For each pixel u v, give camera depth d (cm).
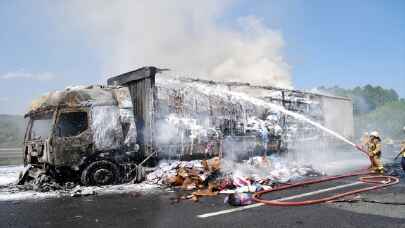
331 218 551
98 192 834
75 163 922
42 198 766
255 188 802
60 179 961
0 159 2038
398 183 901
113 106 988
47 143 915
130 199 737
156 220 557
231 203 661
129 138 1002
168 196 766
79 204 693
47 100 964
